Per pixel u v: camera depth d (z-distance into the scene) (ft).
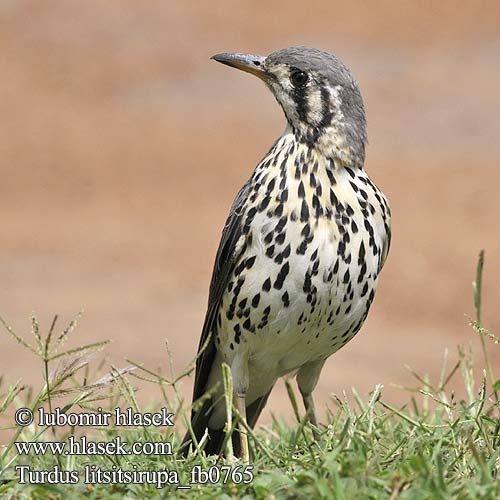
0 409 25.61
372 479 21.38
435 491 20.81
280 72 28.09
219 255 28.07
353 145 27.50
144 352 52.75
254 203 26.96
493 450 23.89
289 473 22.82
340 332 27.76
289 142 27.53
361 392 46.19
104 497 22.25
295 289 26.68
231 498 21.94
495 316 59.67
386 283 64.95
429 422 28.19
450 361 51.80
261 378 29.04
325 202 26.76
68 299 62.44
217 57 29.04
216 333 28.66
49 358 23.82
